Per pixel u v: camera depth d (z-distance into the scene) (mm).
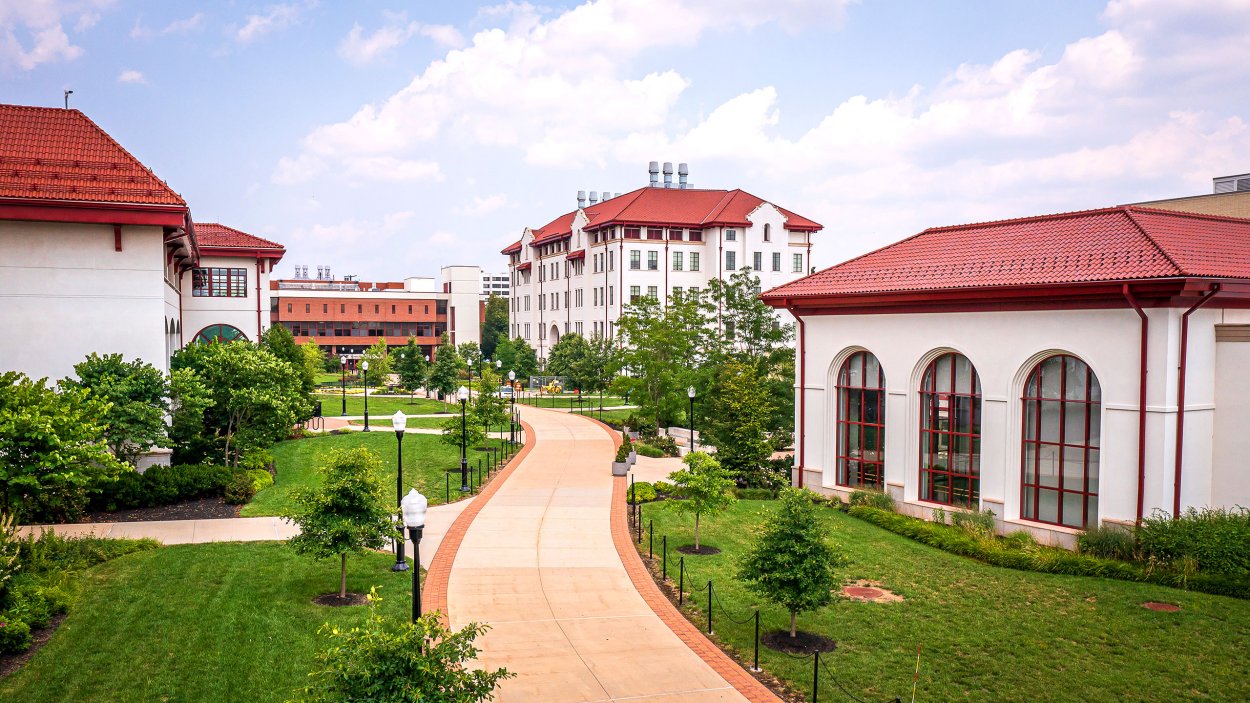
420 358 64875
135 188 27016
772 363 43031
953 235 28969
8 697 12336
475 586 18406
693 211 83438
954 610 17531
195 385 27469
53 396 19578
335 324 111062
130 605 16219
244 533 22125
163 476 25234
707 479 21609
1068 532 22312
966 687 13898
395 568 19281
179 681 13070
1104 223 24625
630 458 33469
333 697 8953
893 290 25938
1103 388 21547
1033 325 23000
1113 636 16000
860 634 16172
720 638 15883
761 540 15984
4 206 25547
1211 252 22688
